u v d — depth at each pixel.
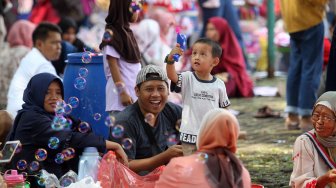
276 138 15.76
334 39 12.73
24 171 10.81
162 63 18.72
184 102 10.92
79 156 10.73
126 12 12.08
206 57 10.83
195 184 8.30
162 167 9.76
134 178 9.77
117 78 11.86
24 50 18.03
